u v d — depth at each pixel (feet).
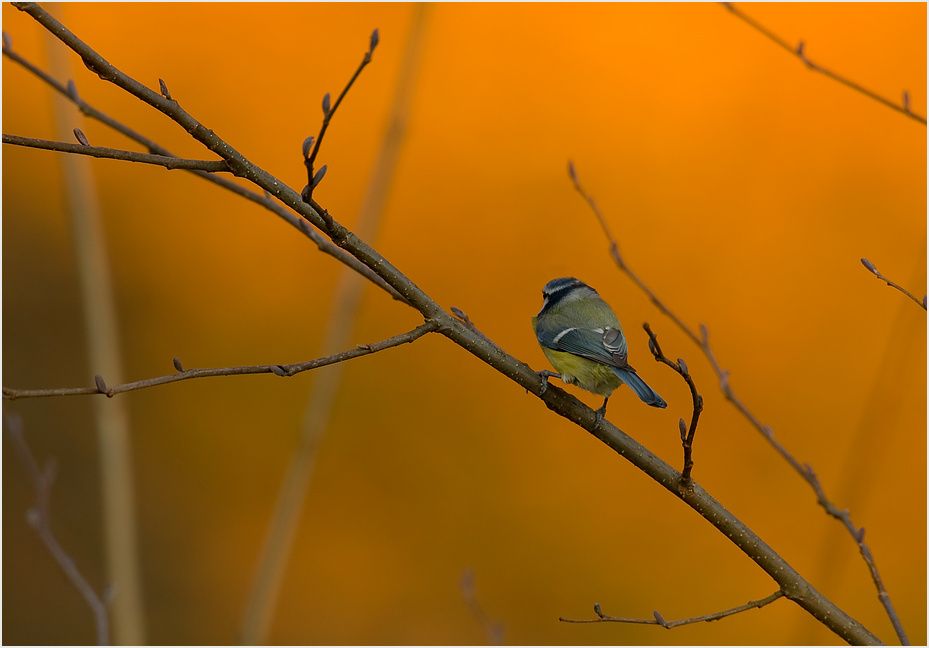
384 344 15.88
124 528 22.77
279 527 23.25
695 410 15.38
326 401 23.99
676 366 14.34
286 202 15.52
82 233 24.13
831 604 15.88
